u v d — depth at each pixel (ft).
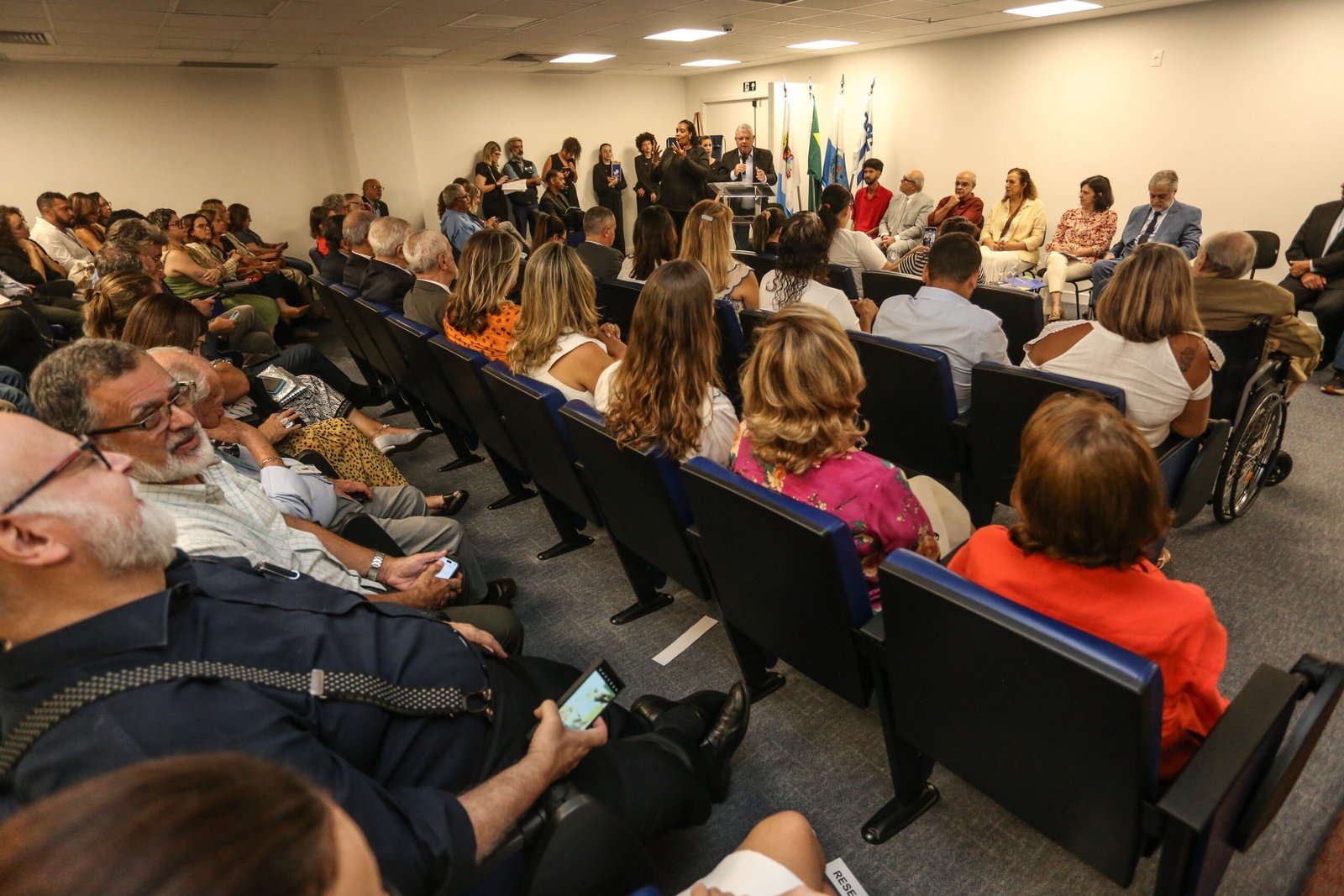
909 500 4.67
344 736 3.02
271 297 20.06
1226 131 20.15
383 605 3.63
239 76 27.55
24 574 2.55
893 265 20.49
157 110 26.40
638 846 3.32
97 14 16.33
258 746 2.60
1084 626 3.41
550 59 28.30
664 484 5.61
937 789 5.14
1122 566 3.31
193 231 20.35
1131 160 22.18
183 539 4.15
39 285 16.85
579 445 6.25
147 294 8.39
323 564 5.08
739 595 5.10
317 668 3.07
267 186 29.12
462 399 8.96
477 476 11.01
